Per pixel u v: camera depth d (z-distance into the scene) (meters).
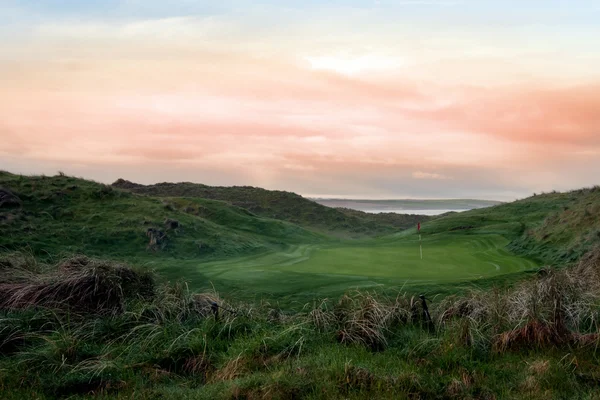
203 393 5.36
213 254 16.94
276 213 48.34
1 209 16.73
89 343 6.91
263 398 5.14
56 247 14.62
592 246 13.93
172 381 5.94
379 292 10.62
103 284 8.26
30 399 5.30
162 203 21.36
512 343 6.74
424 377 5.64
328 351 6.58
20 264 9.79
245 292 10.91
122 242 16.23
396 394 5.25
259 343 6.63
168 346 6.70
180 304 8.31
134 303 8.22
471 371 5.93
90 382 5.71
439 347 6.61
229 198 51.69
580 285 8.80
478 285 11.14
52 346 6.45
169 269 13.84
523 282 9.88
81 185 21.27
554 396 5.25
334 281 12.09
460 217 29.38
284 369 5.79
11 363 6.11
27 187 19.45
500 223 25.06
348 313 7.70
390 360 6.30
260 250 18.42
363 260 16.05
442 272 13.64
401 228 49.00
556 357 6.30
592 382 5.61
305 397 5.24
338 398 5.19
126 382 5.73
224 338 7.15
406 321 8.02
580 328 7.37
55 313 7.37
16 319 7.15
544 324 6.88
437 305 9.16
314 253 17.86
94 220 17.72
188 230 18.75
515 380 5.70
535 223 23.11
